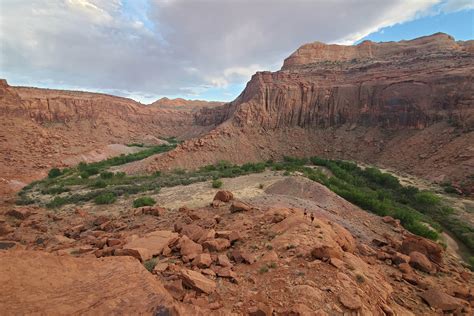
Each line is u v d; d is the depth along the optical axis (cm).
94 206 3303
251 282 892
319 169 5919
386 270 1310
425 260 1463
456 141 5459
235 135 8225
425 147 5991
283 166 6106
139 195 3806
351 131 8019
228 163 6938
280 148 8019
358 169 5862
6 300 613
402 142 6631
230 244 1302
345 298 773
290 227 1427
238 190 3666
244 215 1873
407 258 1464
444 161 5266
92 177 5872
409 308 956
